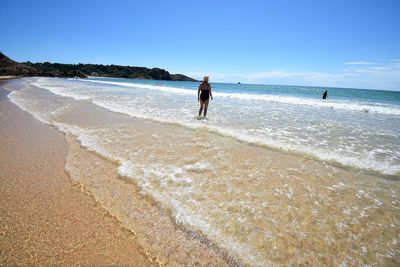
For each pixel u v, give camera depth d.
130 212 3.39
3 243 2.75
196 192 3.89
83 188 4.01
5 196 3.72
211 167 4.89
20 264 2.47
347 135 8.20
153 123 8.79
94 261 2.55
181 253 2.69
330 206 3.66
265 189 4.07
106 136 6.96
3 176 4.39
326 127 9.41
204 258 2.62
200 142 6.55
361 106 17.88
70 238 2.87
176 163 5.05
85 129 7.73
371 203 3.79
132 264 2.54
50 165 4.90
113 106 12.83
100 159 5.25
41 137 6.80
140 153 5.61
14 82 34.31
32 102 13.48
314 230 3.10
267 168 4.95
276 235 2.97
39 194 3.80
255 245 2.80
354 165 5.31
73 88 26.66
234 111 12.80
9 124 8.25
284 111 13.66
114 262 2.55
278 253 2.70
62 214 3.31
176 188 4.00
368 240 2.97
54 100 14.68
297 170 4.93
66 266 2.47
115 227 3.08
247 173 4.67
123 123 8.69
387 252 2.79
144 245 2.79
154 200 3.65
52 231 2.98
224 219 3.23
